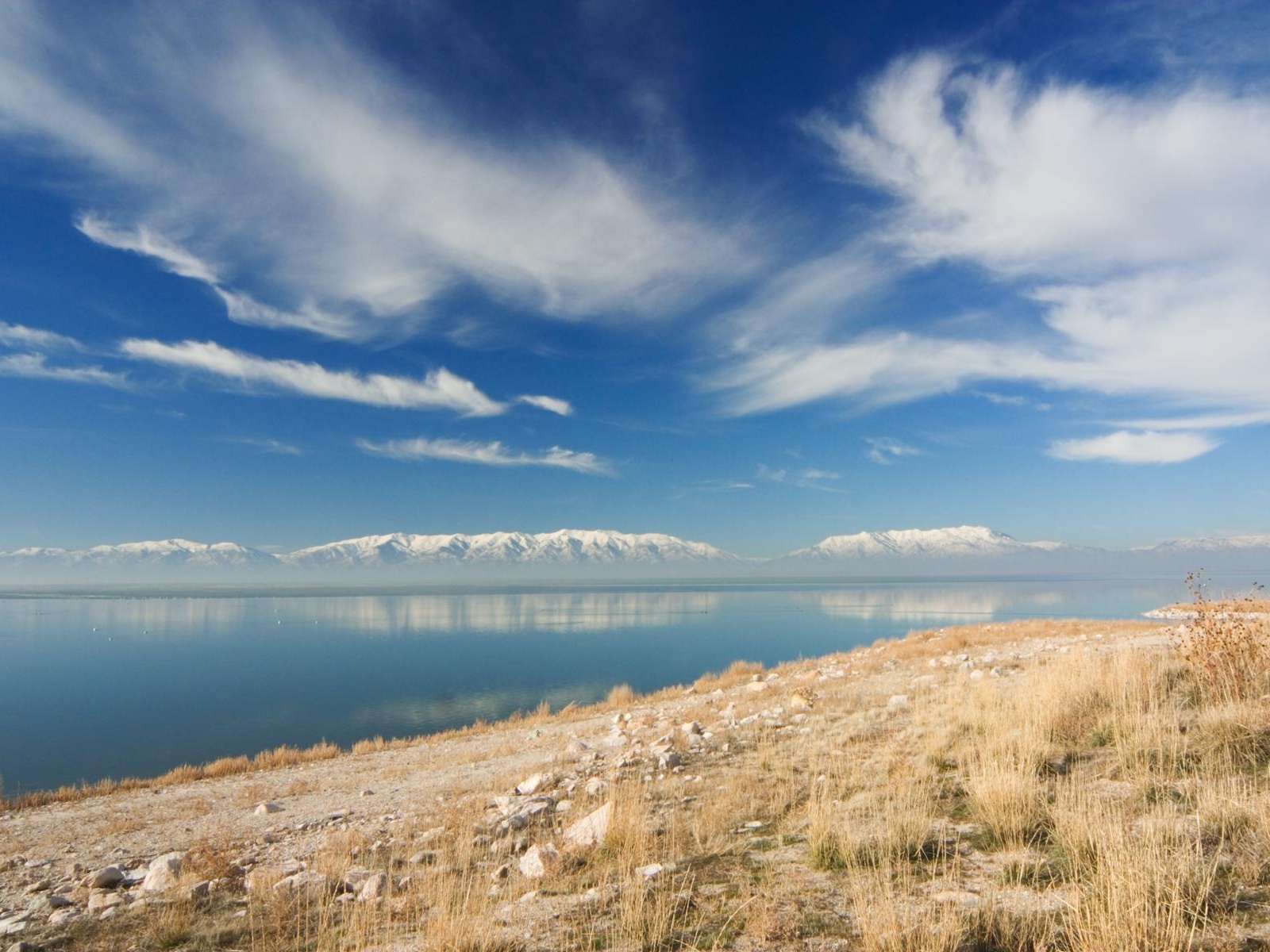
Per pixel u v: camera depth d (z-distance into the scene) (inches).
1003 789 276.4
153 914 299.4
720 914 221.8
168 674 3024.1
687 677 2496.3
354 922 248.4
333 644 4448.8
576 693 2224.4
